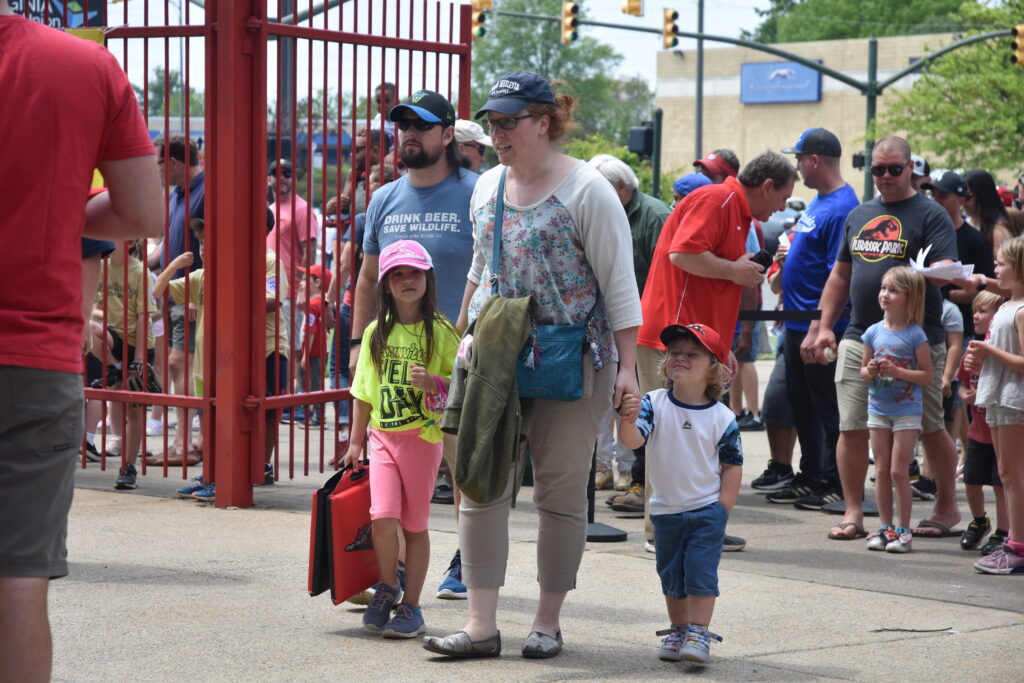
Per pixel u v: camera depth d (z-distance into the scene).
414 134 6.66
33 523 3.42
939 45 67.25
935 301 8.24
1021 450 7.17
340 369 11.99
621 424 5.30
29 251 3.39
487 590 5.32
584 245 5.27
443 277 6.75
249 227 8.52
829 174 9.73
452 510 8.71
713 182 10.51
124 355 9.38
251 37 8.38
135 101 3.66
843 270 8.71
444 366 5.79
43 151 3.40
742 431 13.62
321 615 5.93
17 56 3.41
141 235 3.73
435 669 5.12
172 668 5.02
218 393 8.58
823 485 9.45
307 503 8.80
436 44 9.31
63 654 5.18
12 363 3.35
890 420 7.92
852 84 33.03
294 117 8.84
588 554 7.54
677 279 7.62
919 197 8.39
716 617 6.12
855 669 5.24
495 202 5.43
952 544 8.10
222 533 7.73
